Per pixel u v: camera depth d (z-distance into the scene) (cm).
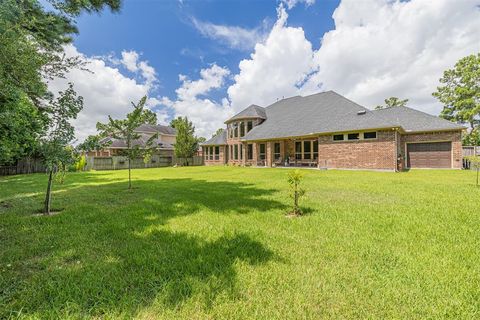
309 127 1947
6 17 340
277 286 218
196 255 285
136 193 773
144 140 3306
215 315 180
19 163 1772
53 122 505
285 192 734
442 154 1580
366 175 1189
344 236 343
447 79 2627
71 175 1627
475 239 322
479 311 180
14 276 239
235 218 450
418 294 202
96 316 181
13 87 384
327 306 190
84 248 311
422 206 509
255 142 2331
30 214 505
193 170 1966
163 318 177
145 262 266
